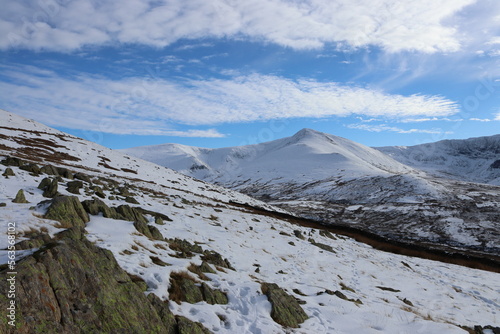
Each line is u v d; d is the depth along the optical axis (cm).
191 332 922
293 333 1140
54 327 691
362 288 2109
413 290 2358
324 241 3947
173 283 1186
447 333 1430
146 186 5600
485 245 6450
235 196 9488
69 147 8150
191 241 1997
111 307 828
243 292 1339
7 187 1944
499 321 1956
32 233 1198
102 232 1497
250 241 2600
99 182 3209
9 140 6353
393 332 1368
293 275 1969
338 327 1310
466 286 2852
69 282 808
